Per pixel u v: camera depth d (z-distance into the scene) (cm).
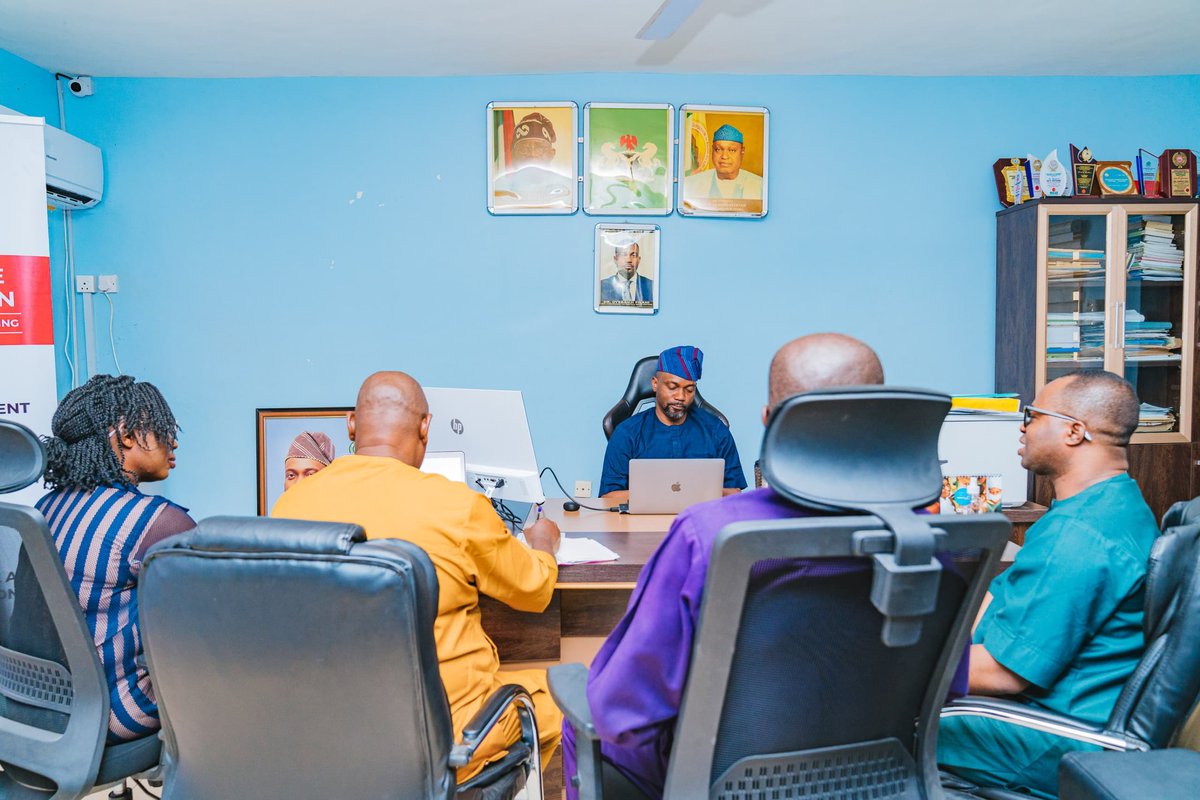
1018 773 125
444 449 227
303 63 352
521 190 373
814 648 87
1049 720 118
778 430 83
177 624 98
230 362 377
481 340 381
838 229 383
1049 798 123
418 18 303
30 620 127
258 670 97
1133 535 126
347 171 373
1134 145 383
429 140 373
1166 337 351
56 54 337
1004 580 133
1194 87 381
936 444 88
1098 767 104
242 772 104
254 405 379
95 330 372
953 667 94
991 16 307
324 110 371
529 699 134
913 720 99
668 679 90
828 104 378
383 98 371
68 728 125
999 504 241
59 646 126
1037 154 383
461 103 372
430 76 371
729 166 375
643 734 94
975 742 130
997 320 385
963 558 89
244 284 375
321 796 103
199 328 376
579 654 185
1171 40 334
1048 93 381
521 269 379
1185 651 110
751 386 387
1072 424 137
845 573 84
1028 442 145
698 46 338
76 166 341
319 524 97
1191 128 383
